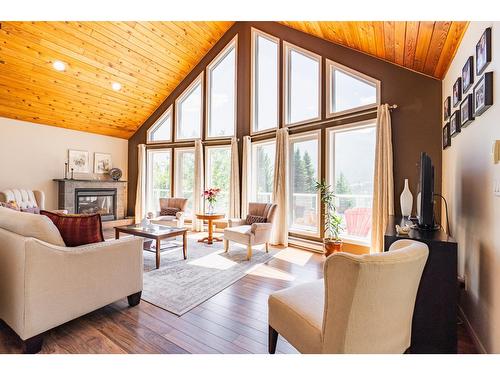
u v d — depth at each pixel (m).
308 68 4.65
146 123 6.85
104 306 2.24
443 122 3.06
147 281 2.92
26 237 1.69
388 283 1.15
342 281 1.14
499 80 1.57
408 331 1.41
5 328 1.93
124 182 6.82
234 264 3.56
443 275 1.72
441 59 2.75
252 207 4.59
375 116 3.69
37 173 5.41
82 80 5.04
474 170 2.00
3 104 4.75
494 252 1.64
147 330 1.95
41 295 1.69
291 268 3.41
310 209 4.60
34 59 4.34
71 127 5.90
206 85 6.15
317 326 1.30
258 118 5.55
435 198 3.18
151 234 3.46
